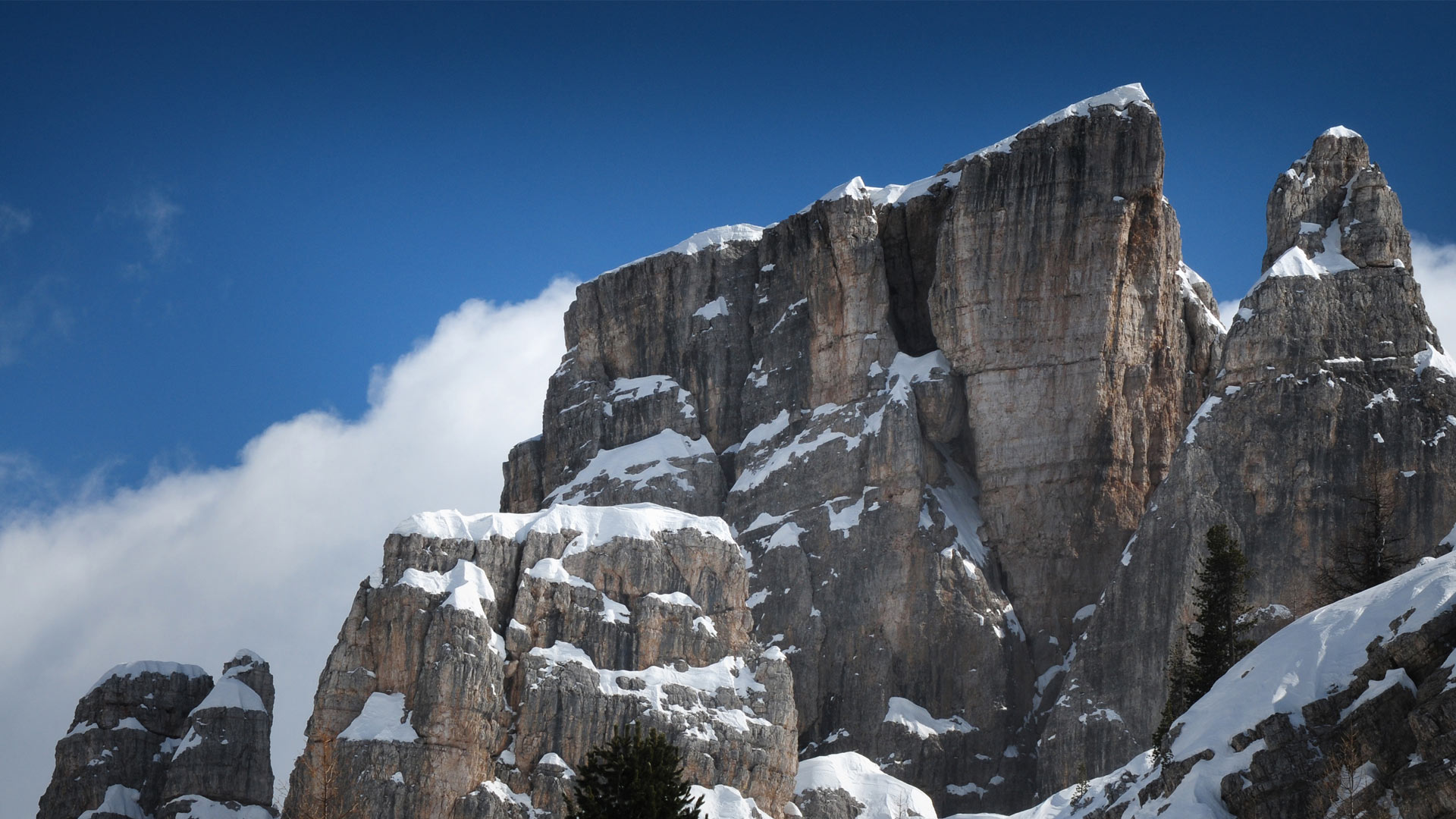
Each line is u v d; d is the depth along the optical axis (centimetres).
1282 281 14888
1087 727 13975
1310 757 8750
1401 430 14275
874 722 15025
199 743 14238
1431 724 8319
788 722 13850
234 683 14725
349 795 12656
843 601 15575
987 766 14800
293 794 13000
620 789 8181
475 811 12688
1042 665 15388
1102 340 15712
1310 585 13888
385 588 13738
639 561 14288
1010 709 15062
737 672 14038
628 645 13888
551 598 13950
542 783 12975
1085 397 15700
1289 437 14375
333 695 13362
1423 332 14725
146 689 14950
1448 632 8738
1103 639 14300
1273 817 8675
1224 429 14588
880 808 13525
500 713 13275
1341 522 14038
